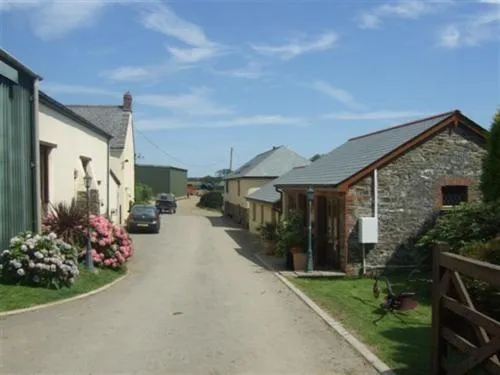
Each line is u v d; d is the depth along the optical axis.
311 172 23.19
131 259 20.59
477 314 5.00
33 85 14.13
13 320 9.27
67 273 12.34
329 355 7.42
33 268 11.73
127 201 40.75
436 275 5.90
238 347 7.79
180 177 84.44
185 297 12.38
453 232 13.26
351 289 14.12
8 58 12.15
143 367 6.70
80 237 15.64
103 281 14.19
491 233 12.75
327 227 19.00
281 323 9.55
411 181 17.03
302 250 17.98
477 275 4.96
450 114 17.00
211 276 16.31
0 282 11.59
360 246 16.83
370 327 9.33
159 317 9.91
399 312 10.75
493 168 13.06
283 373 6.57
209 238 30.36
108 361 6.93
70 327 8.83
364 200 16.86
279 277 16.19
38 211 14.26
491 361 4.79
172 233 33.16
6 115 12.60
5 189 12.53
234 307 11.16
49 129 16.61
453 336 5.52
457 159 17.25
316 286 14.66
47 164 16.91
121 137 38.78
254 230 34.12
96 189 22.98
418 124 18.72
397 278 16.23
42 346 7.61
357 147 22.28
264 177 41.12
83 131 21.25
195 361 7.02
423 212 17.06
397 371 6.65
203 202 66.25
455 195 17.42
